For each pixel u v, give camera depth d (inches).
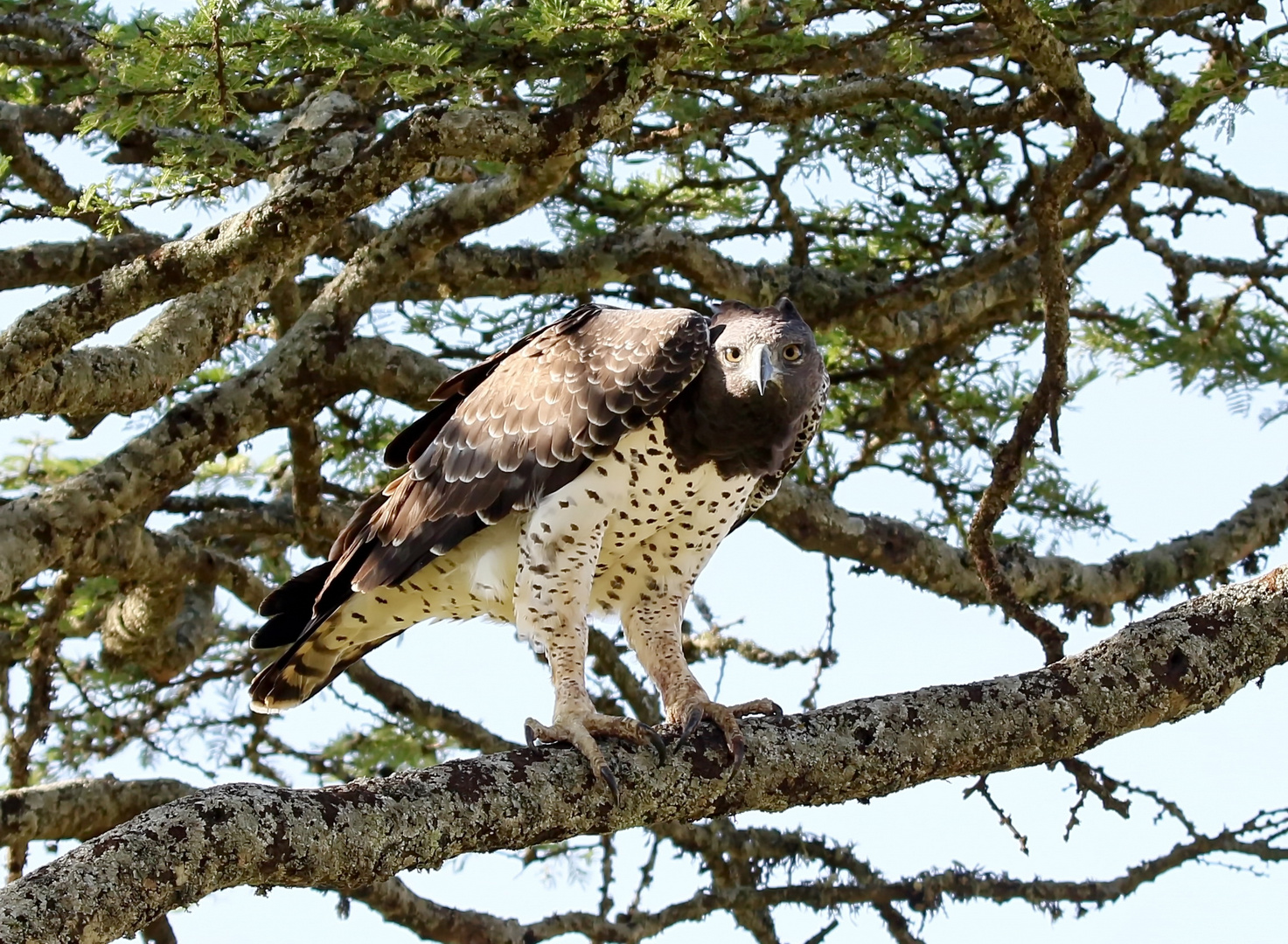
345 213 361.4
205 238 362.0
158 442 489.7
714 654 600.4
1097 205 541.3
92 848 246.5
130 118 339.0
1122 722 314.7
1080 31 430.6
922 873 547.5
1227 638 319.9
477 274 541.0
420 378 514.9
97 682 590.9
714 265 548.4
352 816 268.8
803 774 307.0
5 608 580.4
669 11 334.3
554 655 350.6
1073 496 609.0
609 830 298.7
